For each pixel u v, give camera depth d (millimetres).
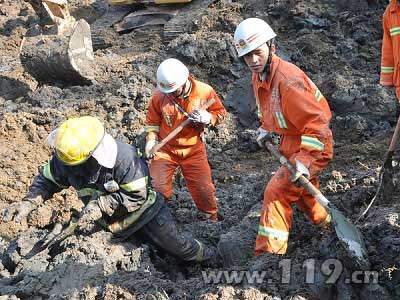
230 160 8172
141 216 5359
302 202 5484
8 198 7219
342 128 8164
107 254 5348
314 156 4867
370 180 6410
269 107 5051
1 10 12969
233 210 6816
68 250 5391
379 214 5602
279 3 10289
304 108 4816
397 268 4691
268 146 5121
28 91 9844
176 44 9508
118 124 8453
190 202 7035
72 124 4887
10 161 7703
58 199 6879
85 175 5027
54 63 9422
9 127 8211
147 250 5512
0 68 10781
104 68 9891
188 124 6363
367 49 9516
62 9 10406
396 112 8188
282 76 4871
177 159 6543
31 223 6578
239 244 5637
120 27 11109
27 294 5074
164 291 4891
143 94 8797
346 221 4820
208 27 10219
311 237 5703
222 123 8609
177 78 6105
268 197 5188
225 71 9172
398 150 7465
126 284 4934
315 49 9461
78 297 4875
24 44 9664
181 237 5562
